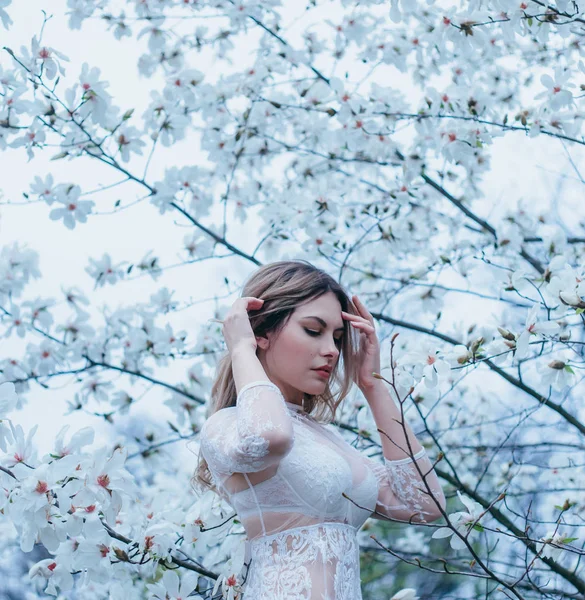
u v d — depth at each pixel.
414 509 2.26
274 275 2.25
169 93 3.93
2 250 3.90
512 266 3.96
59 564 2.42
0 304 3.94
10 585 4.55
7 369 3.96
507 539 3.38
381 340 3.62
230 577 2.39
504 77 4.16
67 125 3.55
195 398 3.96
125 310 4.11
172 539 2.51
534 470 3.84
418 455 2.29
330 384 2.48
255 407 1.88
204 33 4.08
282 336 2.16
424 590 4.76
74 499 2.15
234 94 4.09
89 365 4.03
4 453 2.21
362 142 3.95
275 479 1.95
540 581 3.30
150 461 3.75
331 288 2.25
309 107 4.04
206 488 2.67
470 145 3.51
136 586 2.89
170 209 4.02
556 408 3.28
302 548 1.89
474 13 3.17
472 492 3.25
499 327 2.45
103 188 3.74
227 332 2.10
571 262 3.69
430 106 3.58
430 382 2.45
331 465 1.99
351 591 1.92
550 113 3.27
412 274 4.05
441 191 4.02
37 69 3.23
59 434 2.21
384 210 4.15
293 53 4.08
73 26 3.83
